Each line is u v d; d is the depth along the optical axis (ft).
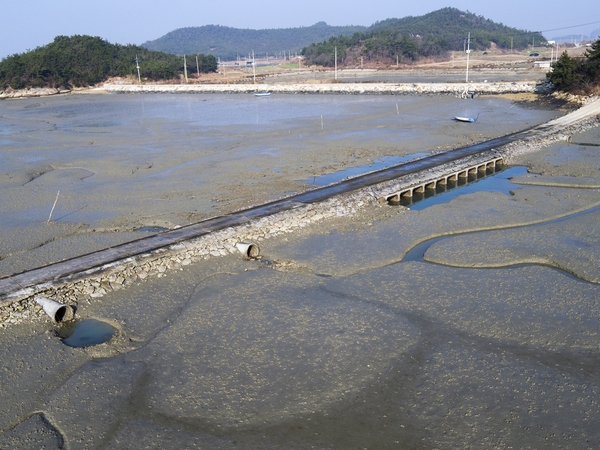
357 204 112.98
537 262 85.92
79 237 99.81
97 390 58.29
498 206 111.86
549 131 179.01
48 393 58.03
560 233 96.12
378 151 167.02
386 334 66.90
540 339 65.10
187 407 55.72
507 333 66.54
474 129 197.47
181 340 66.85
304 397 56.75
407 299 75.05
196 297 77.15
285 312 72.38
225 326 69.56
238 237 95.91
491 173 142.00
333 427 52.90
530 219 103.96
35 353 64.69
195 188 129.90
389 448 50.24
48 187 134.62
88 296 77.46
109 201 121.60
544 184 127.75
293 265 86.63
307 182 133.69
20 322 70.79
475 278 80.53
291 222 102.94
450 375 59.31
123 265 84.07
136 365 62.23
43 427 53.36
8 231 103.55
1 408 55.88
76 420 54.29
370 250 91.66
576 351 62.69
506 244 92.17
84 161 163.53
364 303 74.23
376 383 58.54
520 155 154.92
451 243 93.45
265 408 55.42
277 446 50.75
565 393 56.03
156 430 52.90
